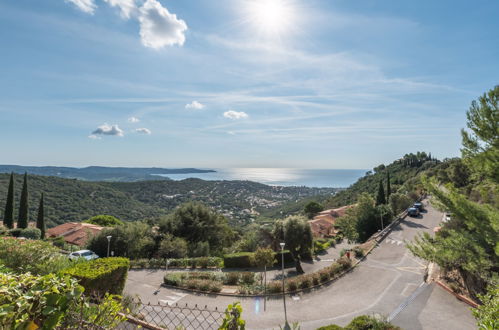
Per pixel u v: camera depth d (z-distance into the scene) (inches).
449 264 417.4
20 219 1385.3
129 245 1007.0
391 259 772.0
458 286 526.3
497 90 309.1
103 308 106.4
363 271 685.9
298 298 540.4
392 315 448.8
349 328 313.9
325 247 1127.6
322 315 463.5
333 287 596.1
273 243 881.5
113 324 109.0
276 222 880.3
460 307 463.2
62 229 1485.0
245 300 533.6
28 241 302.0
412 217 1352.1
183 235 1205.1
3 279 78.4
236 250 1048.8
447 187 350.0
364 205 1304.1
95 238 995.9
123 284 336.2
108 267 318.7
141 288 602.9
